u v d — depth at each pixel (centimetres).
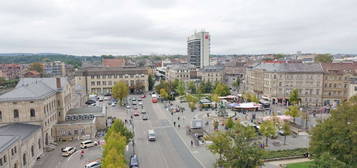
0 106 6562
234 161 4500
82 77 16912
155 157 6206
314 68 12762
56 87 8312
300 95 12619
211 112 11275
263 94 13712
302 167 5350
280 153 6075
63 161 6053
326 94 12469
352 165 4412
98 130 8719
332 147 4638
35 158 6084
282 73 12600
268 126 6788
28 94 6769
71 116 8512
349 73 12256
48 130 7244
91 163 5459
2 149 4550
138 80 17938
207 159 6062
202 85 17050
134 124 9356
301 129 8206
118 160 4262
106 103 13738
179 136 7900
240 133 5059
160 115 10812
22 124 6638
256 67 14925
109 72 17375
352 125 4481
